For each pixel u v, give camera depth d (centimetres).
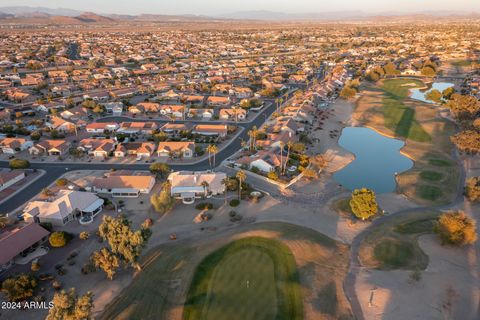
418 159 13650
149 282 6938
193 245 8106
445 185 11312
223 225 9112
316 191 11044
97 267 7281
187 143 13588
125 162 12838
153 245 8244
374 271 7419
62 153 13362
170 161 12975
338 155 14012
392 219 9444
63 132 15688
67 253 7875
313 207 10088
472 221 8100
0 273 7194
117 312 6247
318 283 6988
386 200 10562
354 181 11925
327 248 8131
